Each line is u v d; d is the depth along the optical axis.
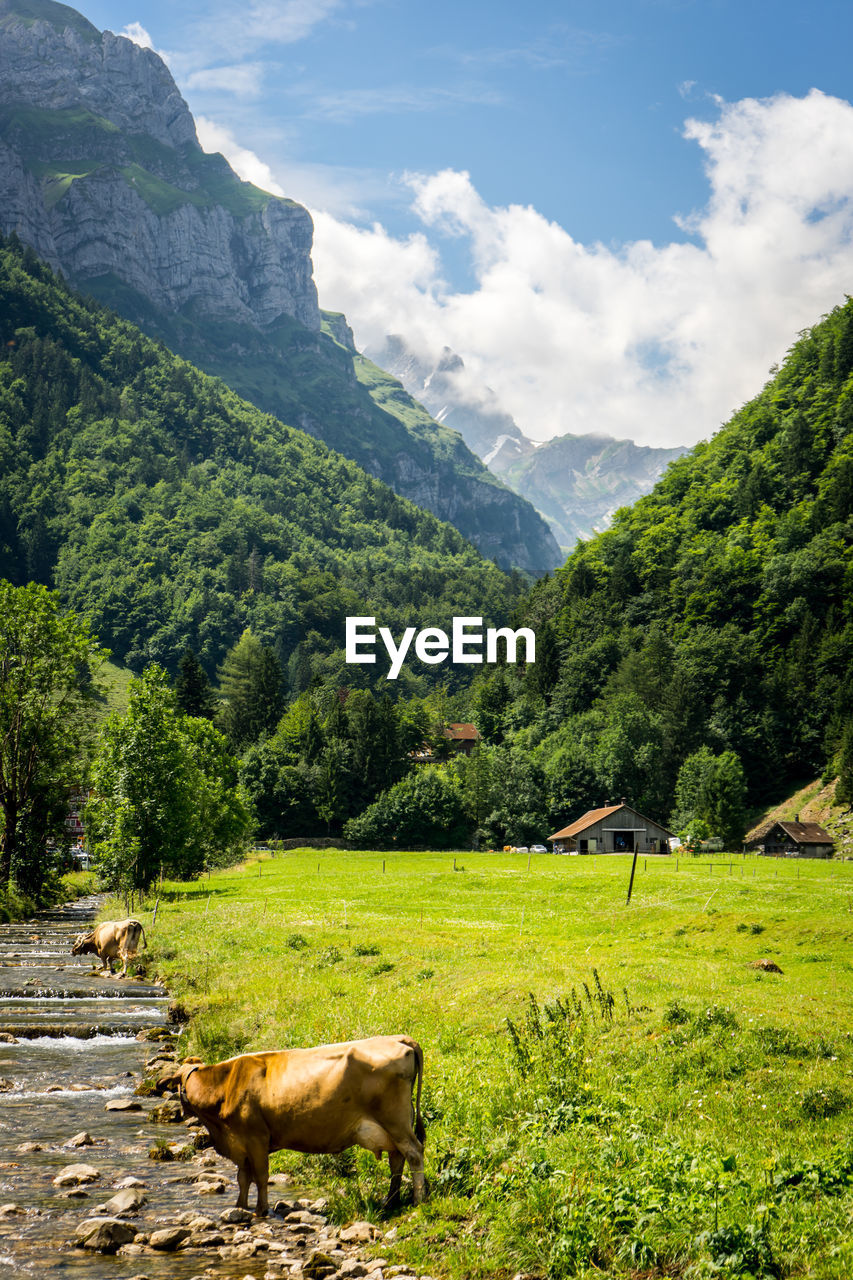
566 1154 11.91
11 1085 18.62
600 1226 9.97
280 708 193.25
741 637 183.88
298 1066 12.17
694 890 56.81
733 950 34.31
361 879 76.31
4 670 63.91
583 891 61.12
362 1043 12.27
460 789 149.88
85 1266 10.20
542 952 31.81
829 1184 10.49
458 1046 18.45
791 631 188.75
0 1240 10.90
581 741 156.00
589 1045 17.66
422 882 71.00
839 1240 9.26
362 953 31.64
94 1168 13.53
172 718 61.59
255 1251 10.73
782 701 166.50
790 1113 13.88
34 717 62.72
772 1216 9.68
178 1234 10.91
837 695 158.50
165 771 59.66
